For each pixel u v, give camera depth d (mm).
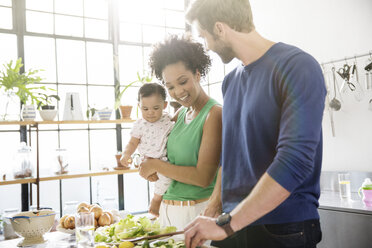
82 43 3676
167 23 4203
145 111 1747
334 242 2264
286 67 820
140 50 4004
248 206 772
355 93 2662
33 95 3084
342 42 2787
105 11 3801
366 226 2100
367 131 2635
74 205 2324
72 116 3109
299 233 871
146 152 1745
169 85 1276
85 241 1121
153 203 1644
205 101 1341
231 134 1029
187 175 1266
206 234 800
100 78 3775
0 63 3252
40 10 3463
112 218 1756
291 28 3195
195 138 1301
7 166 3260
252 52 927
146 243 1112
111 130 3795
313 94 770
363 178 2594
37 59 3453
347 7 2742
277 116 871
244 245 945
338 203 2342
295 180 748
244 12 912
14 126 3312
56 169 3014
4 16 3277
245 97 953
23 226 1396
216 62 3975
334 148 2855
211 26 929
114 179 3807
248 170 967
